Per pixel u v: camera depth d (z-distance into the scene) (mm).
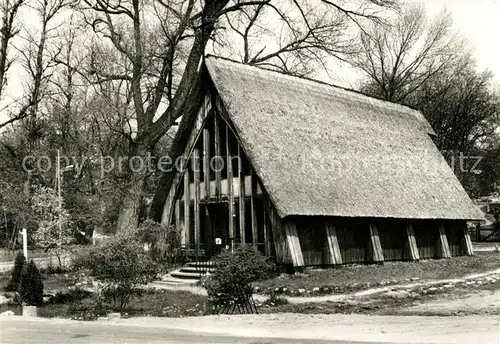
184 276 25984
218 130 27984
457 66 61562
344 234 27875
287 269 24562
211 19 32375
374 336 11539
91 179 45125
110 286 18516
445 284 21531
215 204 28312
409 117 39938
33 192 38188
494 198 65000
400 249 31031
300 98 31172
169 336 12219
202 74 28016
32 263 20188
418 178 33938
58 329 13766
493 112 64000
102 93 41656
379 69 59750
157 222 29859
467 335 11289
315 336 11734
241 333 12445
